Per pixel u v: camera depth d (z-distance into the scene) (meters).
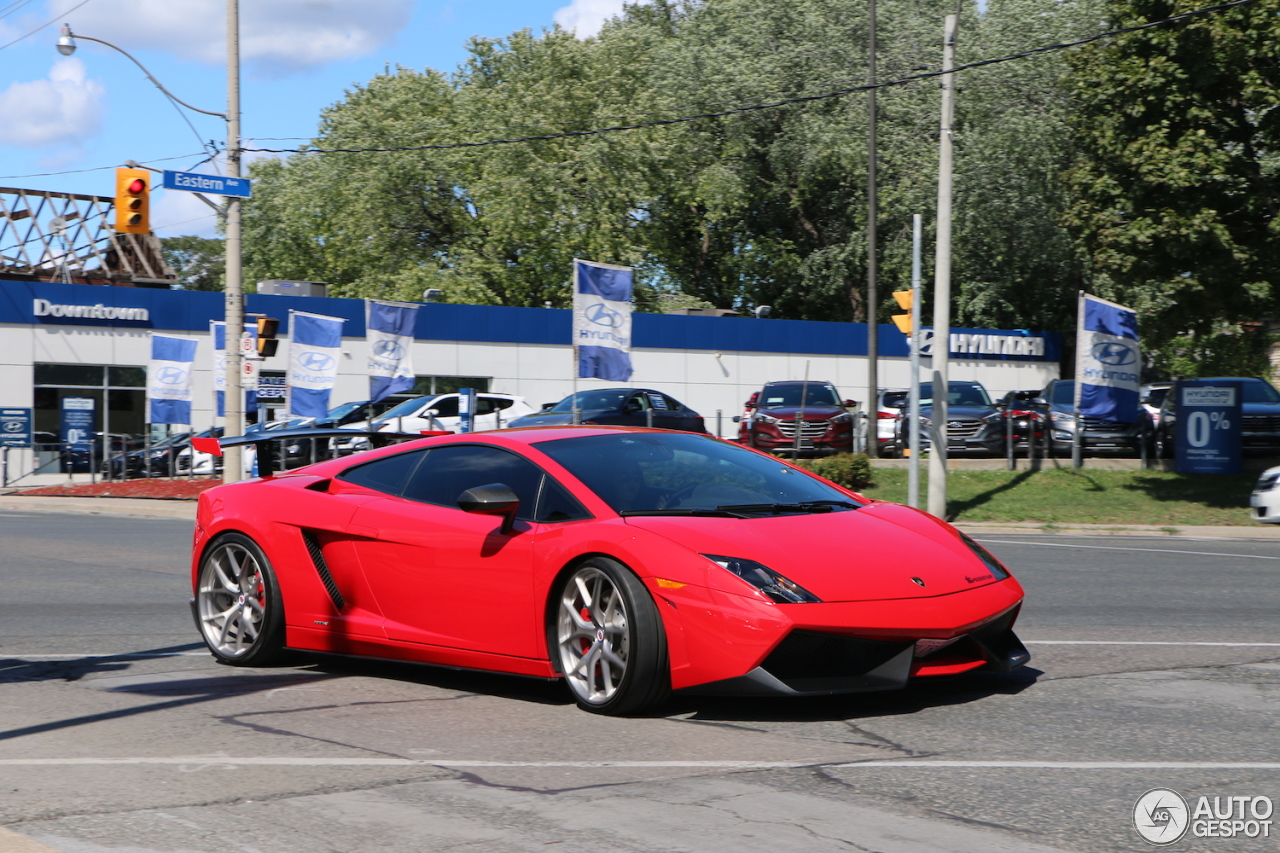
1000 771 4.45
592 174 43.56
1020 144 38.12
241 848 3.62
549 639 5.68
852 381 42.47
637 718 5.42
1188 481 22.73
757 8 46.72
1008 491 22.41
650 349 38.94
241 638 6.88
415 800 4.12
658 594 5.26
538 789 4.25
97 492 25.64
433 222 48.09
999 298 43.47
